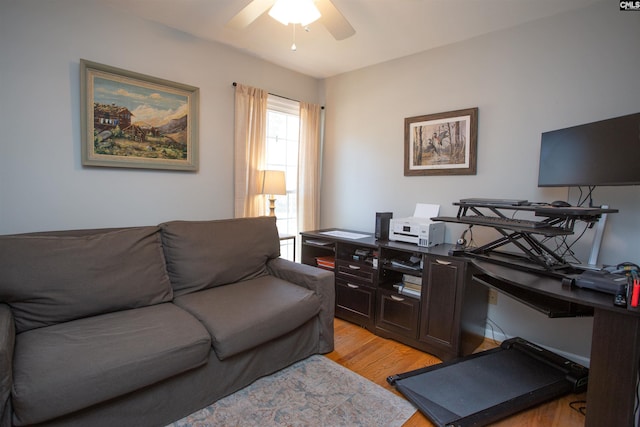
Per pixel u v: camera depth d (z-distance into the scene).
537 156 2.27
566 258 2.16
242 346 1.68
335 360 2.16
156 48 2.44
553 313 1.43
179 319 1.66
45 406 1.14
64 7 2.05
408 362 2.16
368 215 3.29
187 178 2.68
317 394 1.78
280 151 3.39
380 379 1.95
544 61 2.22
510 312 2.42
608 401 1.29
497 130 2.44
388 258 2.59
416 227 2.49
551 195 2.21
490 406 1.63
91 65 2.13
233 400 1.71
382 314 2.52
